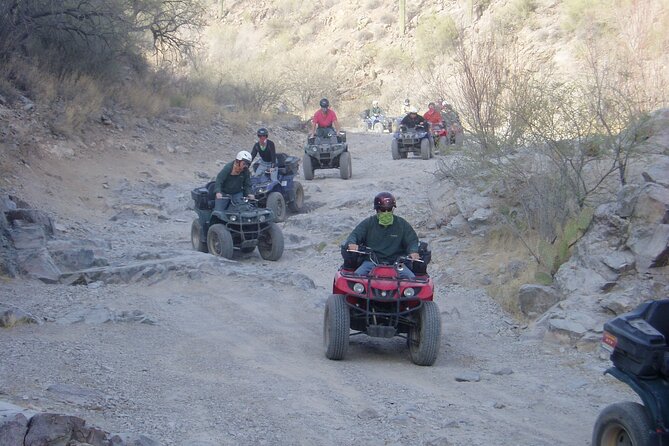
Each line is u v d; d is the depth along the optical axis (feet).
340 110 165.17
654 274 30.60
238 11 212.43
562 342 29.30
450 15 173.27
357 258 28.30
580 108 38.52
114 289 35.32
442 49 157.17
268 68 165.99
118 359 25.12
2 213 38.68
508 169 41.11
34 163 62.49
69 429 16.24
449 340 30.63
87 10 79.15
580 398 23.79
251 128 96.37
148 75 96.94
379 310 27.17
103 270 36.81
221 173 44.27
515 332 31.65
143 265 37.40
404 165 77.92
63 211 57.11
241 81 123.85
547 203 37.81
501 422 21.36
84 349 25.77
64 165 65.05
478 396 23.76
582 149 37.86
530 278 35.45
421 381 25.12
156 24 92.22
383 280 27.07
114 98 83.15
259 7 211.61
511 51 68.03
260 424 20.31
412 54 171.83
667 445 16.31
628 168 37.78
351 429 20.26
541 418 21.88
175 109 91.15
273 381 24.08
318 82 165.99
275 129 101.14
